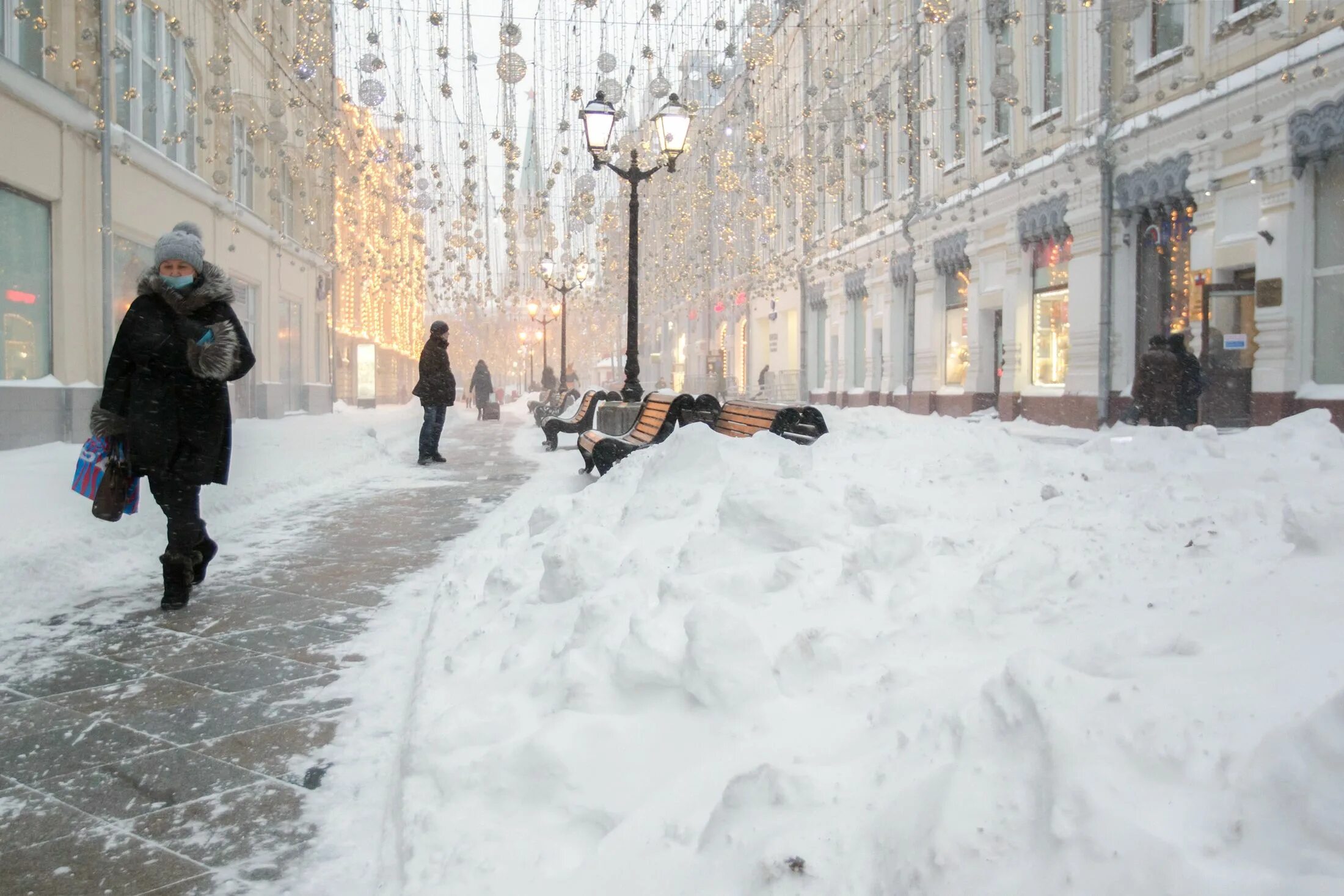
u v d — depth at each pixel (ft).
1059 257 53.21
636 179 42.14
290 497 26.81
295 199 69.51
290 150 53.21
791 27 52.19
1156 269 46.52
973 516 10.22
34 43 33.65
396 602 14.56
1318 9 35.40
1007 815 4.32
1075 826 4.05
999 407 59.31
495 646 9.89
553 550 10.48
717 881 5.00
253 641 12.35
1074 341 50.83
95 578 15.90
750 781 5.45
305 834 7.11
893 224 75.00
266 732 9.16
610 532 12.32
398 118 31.07
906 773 5.16
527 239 52.85
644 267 77.36
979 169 61.77
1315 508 7.16
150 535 18.80
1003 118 59.11
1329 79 34.99
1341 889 3.27
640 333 187.83
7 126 31.35
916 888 4.23
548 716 7.66
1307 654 5.00
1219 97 40.19
